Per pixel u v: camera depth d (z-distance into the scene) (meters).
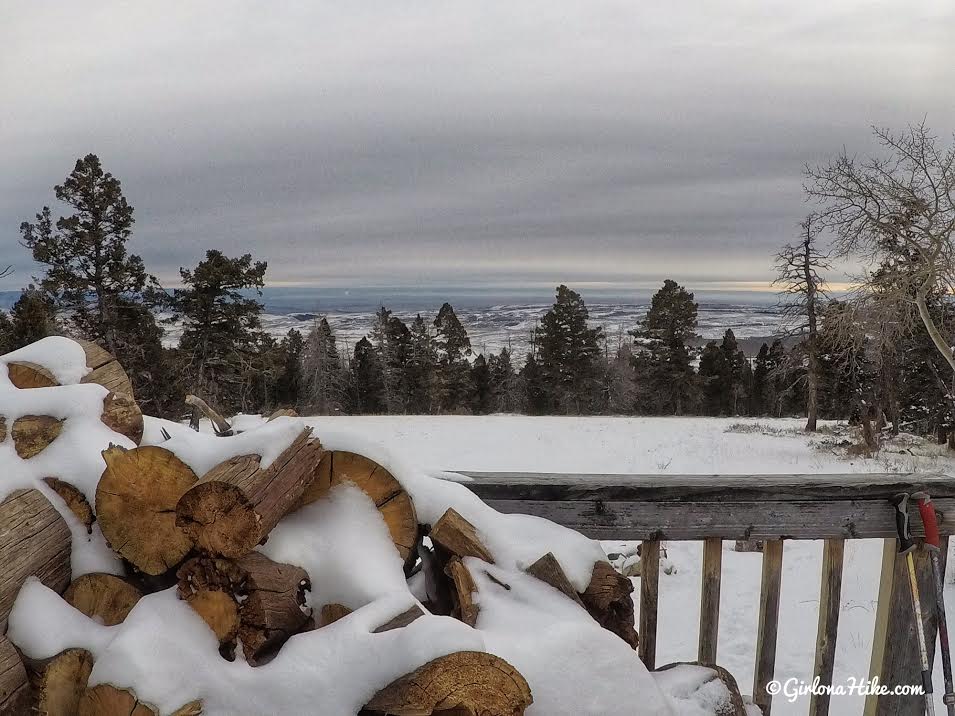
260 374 31.33
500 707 1.96
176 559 2.30
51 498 2.48
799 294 25.53
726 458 19.73
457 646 1.98
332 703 1.98
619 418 31.48
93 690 1.98
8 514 2.29
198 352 29.20
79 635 2.20
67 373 3.02
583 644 2.26
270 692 2.00
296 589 2.25
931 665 2.81
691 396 52.97
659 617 6.99
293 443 2.39
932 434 25.78
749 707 2.86
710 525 2.85
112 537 2.33
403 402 54.72
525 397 58.16
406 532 2.55
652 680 2.35
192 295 28.80
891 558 2.97
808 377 26.56
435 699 1.94
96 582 2.33
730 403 54.50
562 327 55.69
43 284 25.34
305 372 51.94
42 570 2.29
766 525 2.85
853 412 24.80
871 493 2.85
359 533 2.47
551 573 2.49
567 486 2.83
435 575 2.73
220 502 2.11
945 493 2.86
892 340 19.41
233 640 2.14
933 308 19.86
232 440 2.38
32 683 2.11
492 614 2.40
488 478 2.91
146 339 27.11
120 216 26.42
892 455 20.41
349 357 60.38
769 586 2.91
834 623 2.93
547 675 2.17
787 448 21.41
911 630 2.91
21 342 16.06
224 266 28.56
